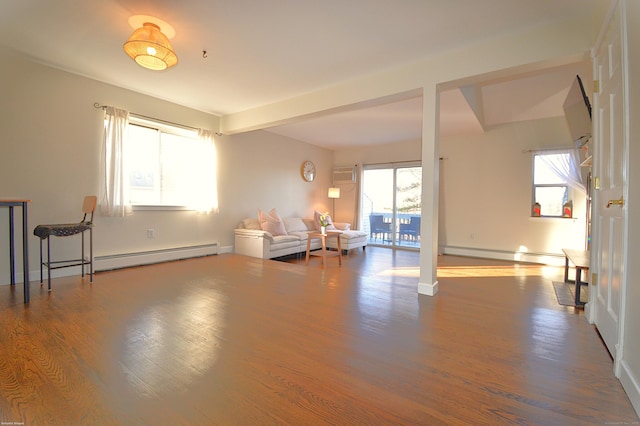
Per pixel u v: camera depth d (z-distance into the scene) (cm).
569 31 240
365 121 533
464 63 289
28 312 245
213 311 257
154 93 422
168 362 173
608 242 196
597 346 201
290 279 372
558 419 130
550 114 520
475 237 598
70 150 361
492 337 214
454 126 542
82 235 343
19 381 152
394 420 129
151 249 443
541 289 347
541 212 540
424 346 199
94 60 329
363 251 661
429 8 230
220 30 264
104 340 199
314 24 254
